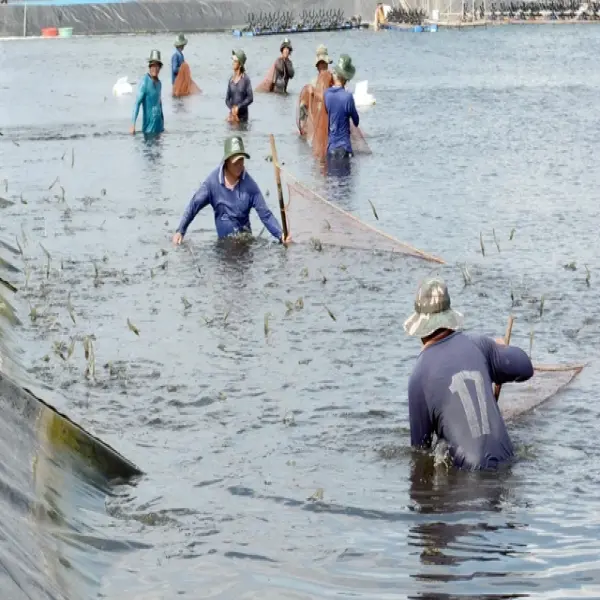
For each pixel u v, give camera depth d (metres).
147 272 15.88
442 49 63.38
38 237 18.30
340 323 13.22
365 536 8.00
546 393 10.68
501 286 14.67
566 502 8.43
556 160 24.95
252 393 11.03
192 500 8.65
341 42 71.56
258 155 26.78
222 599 7.14
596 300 13.93
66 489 8.26
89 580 7.21
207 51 66.06
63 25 87.56
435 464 9.14
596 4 90.44
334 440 9.80
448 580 7.30
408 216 19.45
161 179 23.61
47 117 35.06
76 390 11.15
